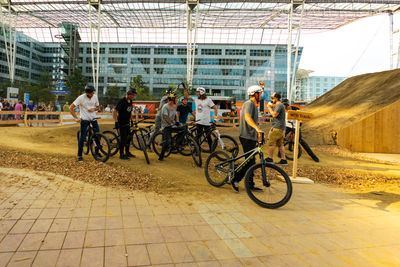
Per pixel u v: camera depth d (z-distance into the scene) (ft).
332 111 42.91
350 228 10.24
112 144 19.54
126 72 244.22
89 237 8.37
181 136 20.81
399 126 34.30
